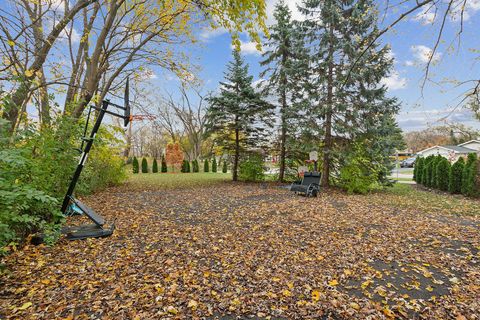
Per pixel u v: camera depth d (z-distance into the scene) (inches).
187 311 99.2
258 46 230.7
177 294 110.4
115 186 485.4
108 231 184.1
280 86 513.0
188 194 392.8
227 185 518.0
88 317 93.7
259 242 176.9
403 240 182.4
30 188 113.6
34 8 259.6
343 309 102.3
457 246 171.9
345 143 459.8
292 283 121.7
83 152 191.8
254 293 112.8
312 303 106.1
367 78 407.8
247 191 428.8
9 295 106.8
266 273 131.4
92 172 384.5
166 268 134.7
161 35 351.9
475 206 310.3
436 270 137.9
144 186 494.0
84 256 147.2
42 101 238.2
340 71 438.3
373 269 137.9
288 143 510.3
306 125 466.0
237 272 131.9
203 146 1272.1
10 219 121.3
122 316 94.7
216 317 96.4
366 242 177.9
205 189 455.5
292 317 97.5
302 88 487.8
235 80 561.6
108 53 344.8
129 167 1043.3
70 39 354.9
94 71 298.0
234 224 220.8
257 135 587.5
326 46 446.9
